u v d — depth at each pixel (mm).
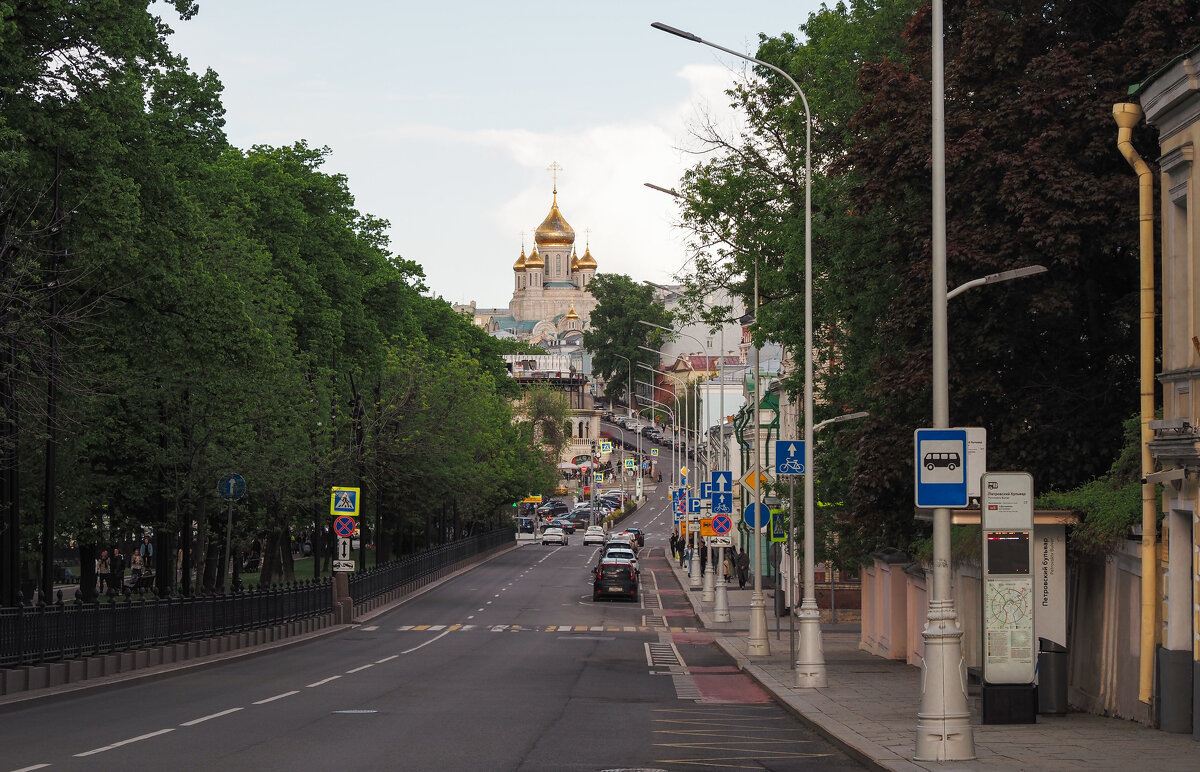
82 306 32062
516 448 112562
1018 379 25969
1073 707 20594
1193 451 15953
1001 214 24891
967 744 13672
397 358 67812
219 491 40344
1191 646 16641
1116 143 23984
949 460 14641
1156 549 17312
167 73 37344
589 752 15109
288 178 57156
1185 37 24234
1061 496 20766
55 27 30328
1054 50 24719
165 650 29484
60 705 21031
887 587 35906
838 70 36562
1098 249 24422
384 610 57375
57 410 30875
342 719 18594
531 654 36188
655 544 126688
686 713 20766
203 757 14203
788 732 18047
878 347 31656
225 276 36438
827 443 36781
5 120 26094
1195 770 12781
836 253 32719
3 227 25703
